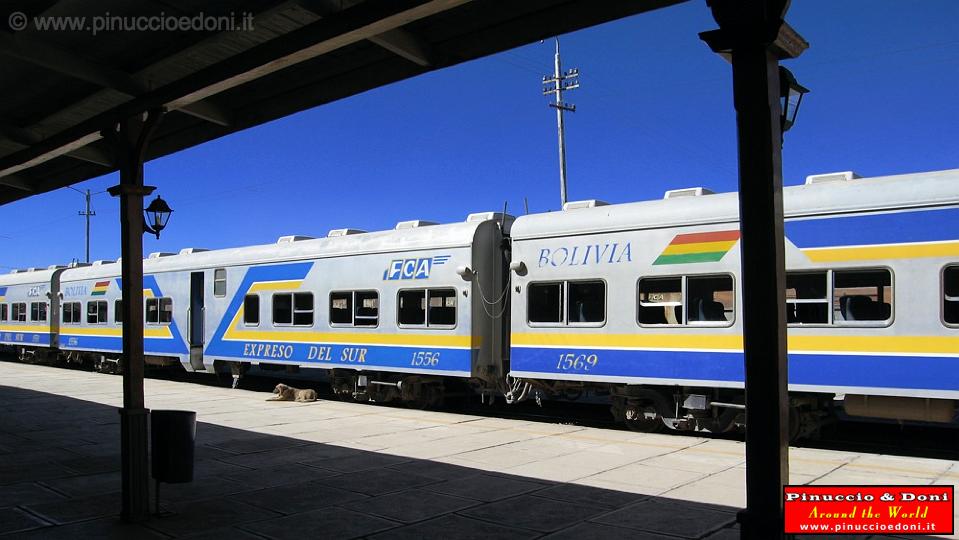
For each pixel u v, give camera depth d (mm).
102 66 5945
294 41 4855
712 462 8227
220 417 12172
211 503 6383
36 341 26203
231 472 7695
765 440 3242
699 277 9898
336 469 7852
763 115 3285
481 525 5680
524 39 5176
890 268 8523
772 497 3223
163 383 19219
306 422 11562
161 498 6566
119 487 7035
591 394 16359
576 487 6969
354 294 14156
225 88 5512
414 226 13805
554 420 11891
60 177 9953
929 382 8211
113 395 15812
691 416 10039
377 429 10812
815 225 9062
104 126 6336
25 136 7758
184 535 5430
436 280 12719
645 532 5469
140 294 6105
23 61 5895
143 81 6188
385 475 7535
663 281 10242
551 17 5012
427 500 6477
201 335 18594
